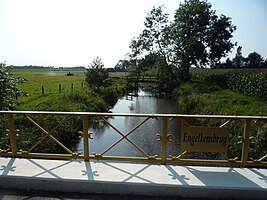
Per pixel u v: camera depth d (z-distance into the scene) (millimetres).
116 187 3273
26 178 3393
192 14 36250
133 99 29078
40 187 3400
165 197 3219
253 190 3121
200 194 3182
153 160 3809
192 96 20453
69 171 3557
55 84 31734
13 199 3180
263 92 17125
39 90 23891
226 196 3168
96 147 10094
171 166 3734
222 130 3568
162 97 31531
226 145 3605
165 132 3674
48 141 8266
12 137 3955
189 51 35062
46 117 9000
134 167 3699
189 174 3480
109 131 12734
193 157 8273
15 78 7621
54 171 3553
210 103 16266
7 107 7340
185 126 3629
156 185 3211
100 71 26484
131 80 43094
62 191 3369
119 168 3660
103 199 3184
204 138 3615
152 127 13469
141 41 38156
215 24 38781
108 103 23281
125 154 9250
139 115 3596
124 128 13359
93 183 3297
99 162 3875
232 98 17672
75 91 19594
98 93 24391
